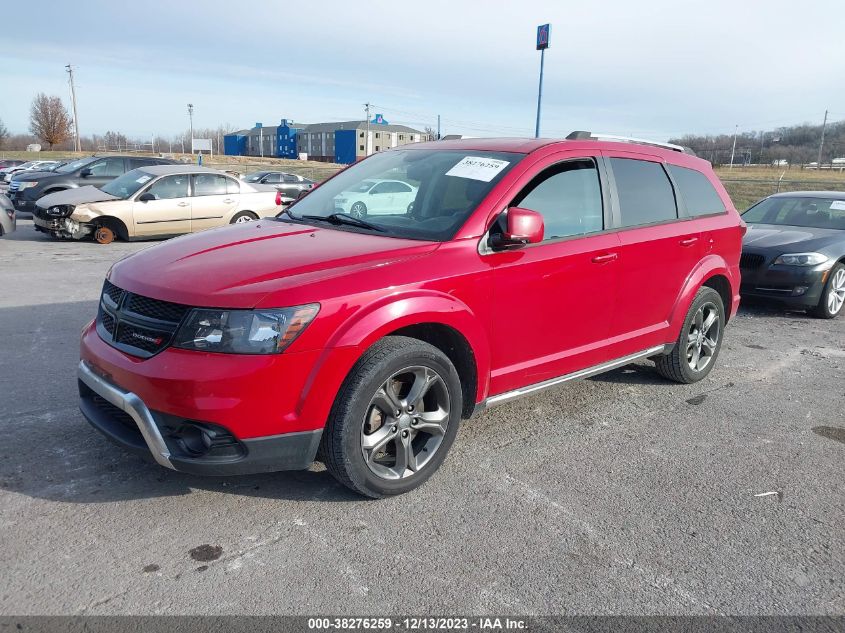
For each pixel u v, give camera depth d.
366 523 3.08
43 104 76.19
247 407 2.79
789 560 2.93
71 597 2.50
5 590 2.52
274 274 2.99
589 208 4.12
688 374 5.12
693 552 2.96
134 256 3.53
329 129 111.69
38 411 4.17
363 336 2.98
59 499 3.17
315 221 4.00
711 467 3.83
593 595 2.64
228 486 3.36
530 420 4.42
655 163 4.76
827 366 5.98
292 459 2.97
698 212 5.03
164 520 3.04
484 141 4.31
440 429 3.41
